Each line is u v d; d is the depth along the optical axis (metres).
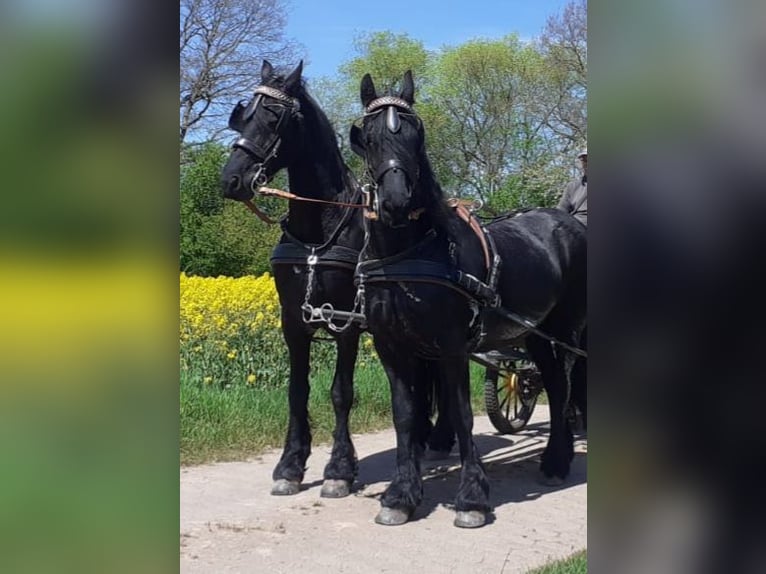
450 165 31.42
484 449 6.89
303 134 5.00
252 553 4.23
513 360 6.93
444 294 4.41
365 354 9.82
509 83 30.56
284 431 7.00
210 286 10.86
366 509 5.06
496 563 4.10
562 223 5.86
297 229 5.13
